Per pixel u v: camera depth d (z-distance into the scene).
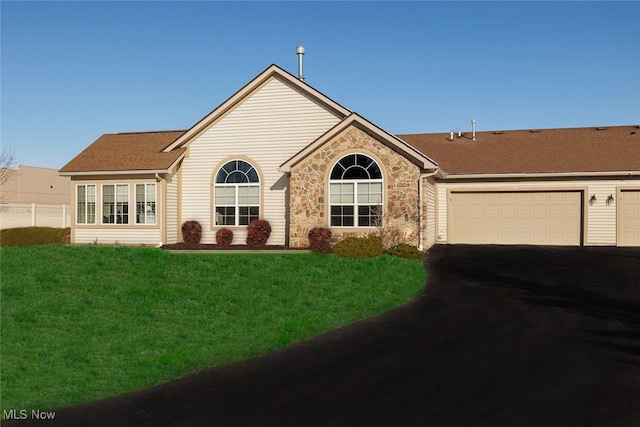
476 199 25.09
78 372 8.64
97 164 23.73
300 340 10.24
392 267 16.45
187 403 7.27
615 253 20.72
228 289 13.91
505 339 9.80
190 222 23.56
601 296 13.01
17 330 10.59
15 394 7.76
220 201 23.64
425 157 19.67
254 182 23.22
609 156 24.47
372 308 12.45
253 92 23.23
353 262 17.00
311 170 20.89
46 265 15.38
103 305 12.29
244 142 23.31
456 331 10.47
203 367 8.80
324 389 7.59
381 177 20.22
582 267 17.08
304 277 15.22
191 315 11.84
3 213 30.11
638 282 14.46
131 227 23.27
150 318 11.59
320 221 20.77
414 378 7.91
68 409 7.20
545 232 24.41
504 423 6.21
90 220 23.94
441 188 25.38
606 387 7.30
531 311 11.73
